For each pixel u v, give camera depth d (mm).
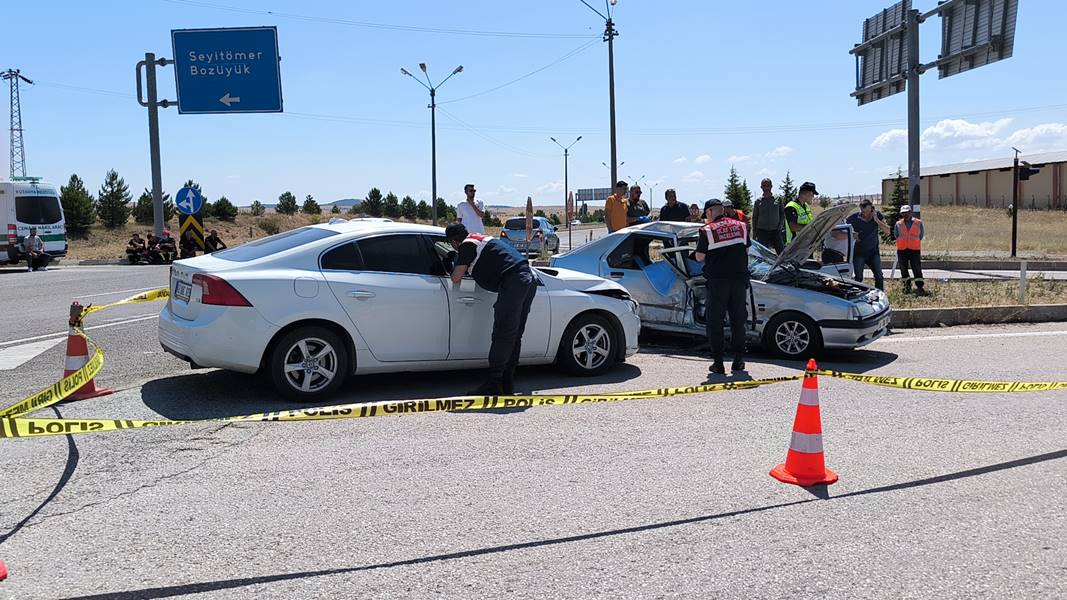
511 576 3600
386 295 6879
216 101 26297
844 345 9008
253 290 6410
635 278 9820
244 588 3473
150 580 3539
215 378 7566
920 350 9805
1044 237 39594
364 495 4590
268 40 26000
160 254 28859
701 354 9500
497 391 7023
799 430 4867
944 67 19422
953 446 5598
